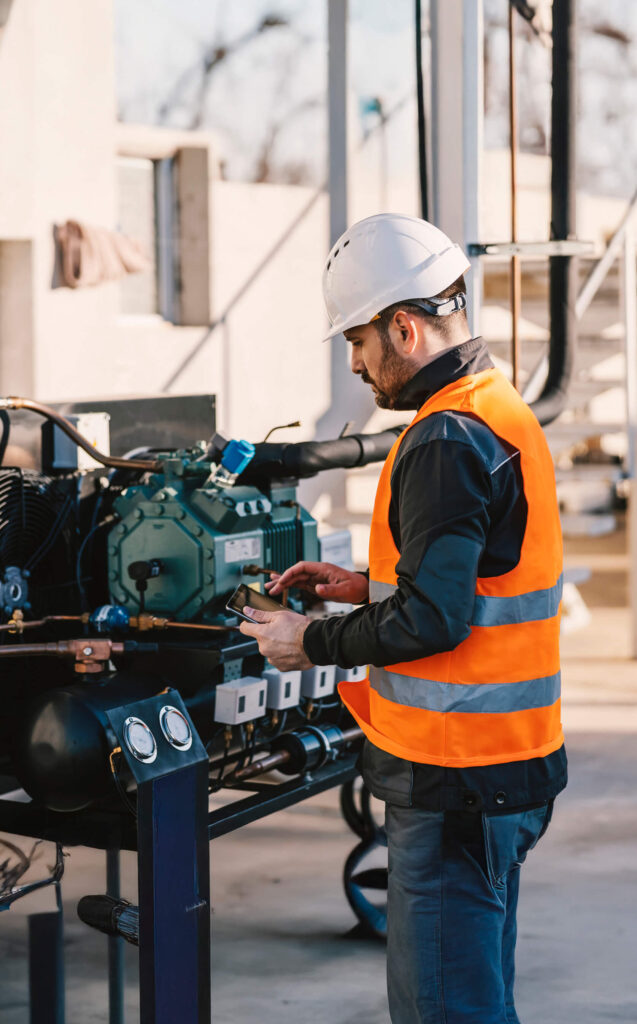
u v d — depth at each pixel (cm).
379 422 805
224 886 370
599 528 685
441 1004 187
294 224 764
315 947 327
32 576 256
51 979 263
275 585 216
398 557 188
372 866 376
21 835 228
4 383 632
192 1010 209
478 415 182
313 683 270
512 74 477
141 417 306
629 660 674
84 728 208
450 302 192
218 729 249
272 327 757
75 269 634
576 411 1117
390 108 937
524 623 187
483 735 186
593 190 1567
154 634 249
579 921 344
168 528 247
